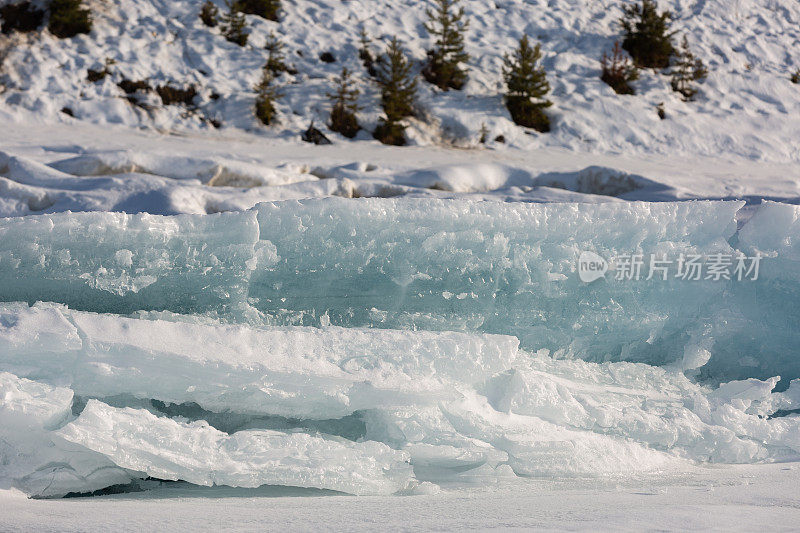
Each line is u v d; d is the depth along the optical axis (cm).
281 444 1412
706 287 2027
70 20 5172
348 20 6191
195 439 1388
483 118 5475
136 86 5028
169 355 1457
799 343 2077
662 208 1964
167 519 1048
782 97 6550
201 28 5681
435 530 916
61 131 4375
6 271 1692
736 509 1049
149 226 1714
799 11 7831
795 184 4031
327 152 4562
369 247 1820
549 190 3488
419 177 3588
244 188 3125
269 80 5344
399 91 5212
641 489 1394
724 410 1795
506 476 1518
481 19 6650
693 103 6269
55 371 1428
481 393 1658
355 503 1259
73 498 1330
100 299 1767
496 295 1938
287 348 1555
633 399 1825
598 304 1989
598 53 6544
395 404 1522
